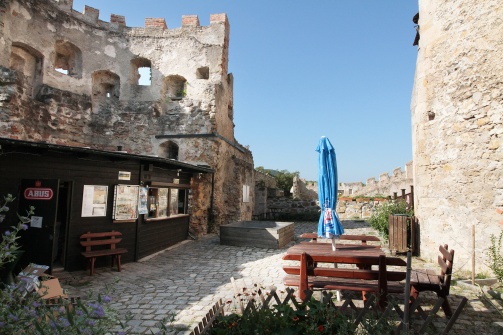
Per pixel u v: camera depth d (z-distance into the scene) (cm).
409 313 367
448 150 745
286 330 329
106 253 707
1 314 222
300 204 2112
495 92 651
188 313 472
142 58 1530
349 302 379
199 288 600
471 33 703
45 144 609
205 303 516
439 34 783
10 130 1038
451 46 748
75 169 718
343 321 338
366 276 466
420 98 845
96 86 1491
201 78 1570
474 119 686
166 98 1502
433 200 793
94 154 716
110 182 785
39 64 1287
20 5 1194
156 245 948
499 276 581
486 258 645
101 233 738
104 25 1505
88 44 1447
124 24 1548
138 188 843
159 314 469
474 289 574
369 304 364
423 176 833
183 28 1545
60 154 694
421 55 850
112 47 1502
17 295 254
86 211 732
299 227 1684
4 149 614
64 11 1374
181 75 1497
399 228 896
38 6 1271
